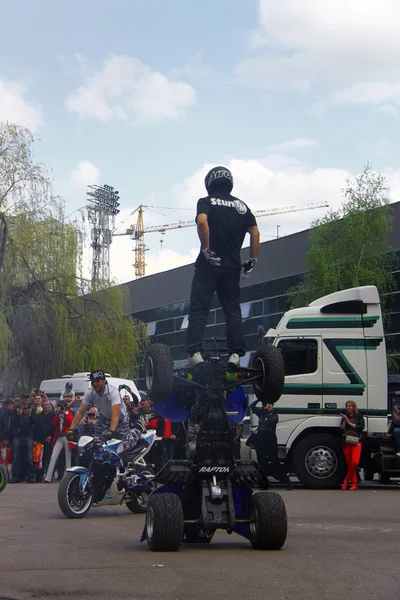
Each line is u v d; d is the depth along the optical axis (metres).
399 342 39.50
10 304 32.53
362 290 18.98
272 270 47.78
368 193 40.47
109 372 34.53
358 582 6.61
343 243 40.25
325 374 18.73
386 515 12.43
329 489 18.27
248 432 21.86
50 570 7.18
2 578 6.78
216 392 8.48
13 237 33.41
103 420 12.38
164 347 8.40
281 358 8.36
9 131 34.31
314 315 18.98
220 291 8.56
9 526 10.94
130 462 12.24
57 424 20.58
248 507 8.79
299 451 18.44
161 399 8.33
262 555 8.13
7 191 33.91
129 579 6.71
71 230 34.53
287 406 18.64
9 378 33.47
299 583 6.56
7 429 21.20
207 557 7.96
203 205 8.34
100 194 87.06
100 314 35.44
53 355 33.56
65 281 34.06
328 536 9.79
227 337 8.55
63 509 11.92
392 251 40.75
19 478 21.17
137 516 12.45
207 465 8.48
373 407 18.70
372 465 18.91
